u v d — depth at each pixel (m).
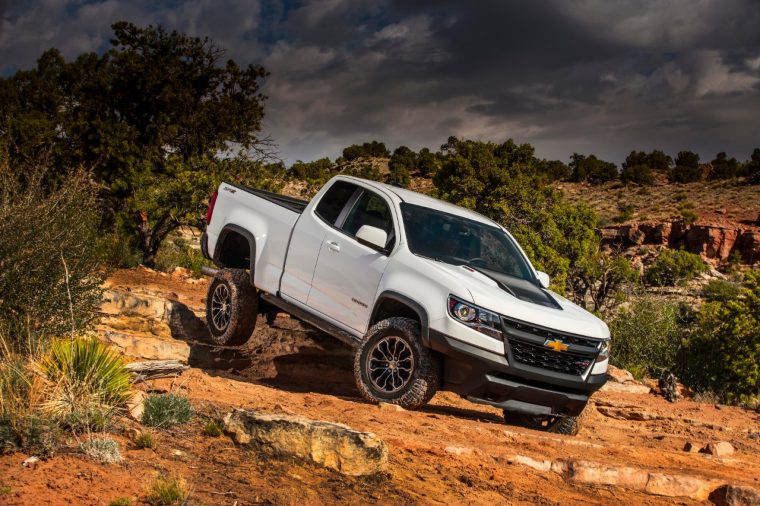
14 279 6.32
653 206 110.19
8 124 32.81
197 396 5.70
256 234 8.28
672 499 4.69
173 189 25.83
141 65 37.78
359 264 7.15
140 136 36.94
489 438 5.71
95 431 4.17
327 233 7.60
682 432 9.12
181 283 14.74
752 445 8.38
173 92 37.44
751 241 80.69
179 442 4.25
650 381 12.97
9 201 6.77
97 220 7.50
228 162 29.03
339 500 3.68
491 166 34.72
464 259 7.20
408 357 6.57
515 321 6.35
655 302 20.86
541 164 141.25
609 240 86.38
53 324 6.46
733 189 117.62
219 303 8.55
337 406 6.19
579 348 6.58
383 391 6.63
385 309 7.00
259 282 8.10
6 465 3.47
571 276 32.59
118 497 3.29
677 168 131.38
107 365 4.71
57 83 43.38
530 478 4.69
